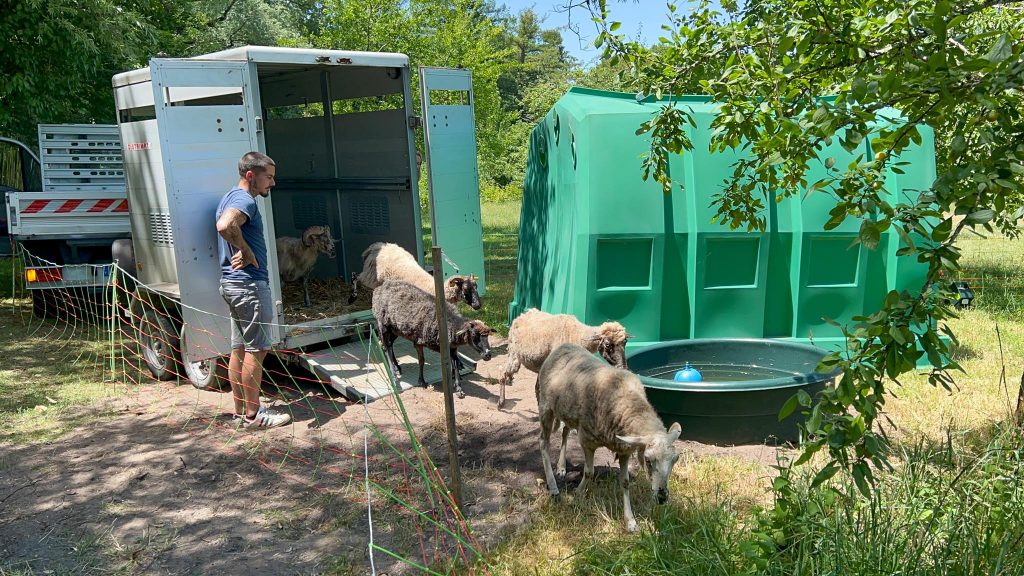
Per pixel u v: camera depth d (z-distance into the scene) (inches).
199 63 262.8
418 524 189.6
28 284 372.5
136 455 237.5
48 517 197.8
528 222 407.8
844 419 131.7
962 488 163.6
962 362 306.5
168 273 293.0
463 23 764.0
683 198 297.4
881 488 169.8
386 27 680.4
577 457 228.8
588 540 176.1
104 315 402.9
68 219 392.2
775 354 263.6
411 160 342.6
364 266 330.6
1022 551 141.7
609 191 292.0
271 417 259.9
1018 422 204.2
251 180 245.3
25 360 348.2
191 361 274.1
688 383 225.8
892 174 299.4
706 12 209.0
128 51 538.6
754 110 173.0
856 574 139.7
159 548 181.3
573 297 298.8
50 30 491.8
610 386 184.9
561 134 338.3
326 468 225.0
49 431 259.3
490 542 179.3
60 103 536.4
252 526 191.9
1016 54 113.3
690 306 299.0
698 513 180.1
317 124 394.0
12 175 505.4
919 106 127.8
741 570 153.4
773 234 298.4
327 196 398.6
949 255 114.5
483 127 855.1
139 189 297.6
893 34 141.9
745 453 225.5
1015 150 113.3
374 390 283.1
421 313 277.3
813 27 154.9
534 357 255.9
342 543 182.4
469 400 283.4
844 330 130.3
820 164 299.1
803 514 158.4
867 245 118.2
